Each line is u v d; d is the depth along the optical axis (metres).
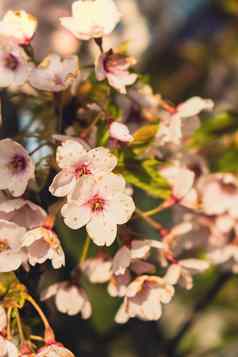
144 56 1.06
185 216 0.65
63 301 0.58
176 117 0.60
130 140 0.54
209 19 1.16
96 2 0.56
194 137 0.70
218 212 0.65
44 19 0.93
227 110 0.72
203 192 0.66
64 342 0.72
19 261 0.52
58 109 0.56
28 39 0.55
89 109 0.57
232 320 1.00
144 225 0.71
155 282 0.56
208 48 1.14
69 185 0.51
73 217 0.52
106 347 0.80
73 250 0.75
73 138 0.53
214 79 1.14
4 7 0.93
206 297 0.80
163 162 0.59
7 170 0.52
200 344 0.99
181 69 1.12
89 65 0.58
